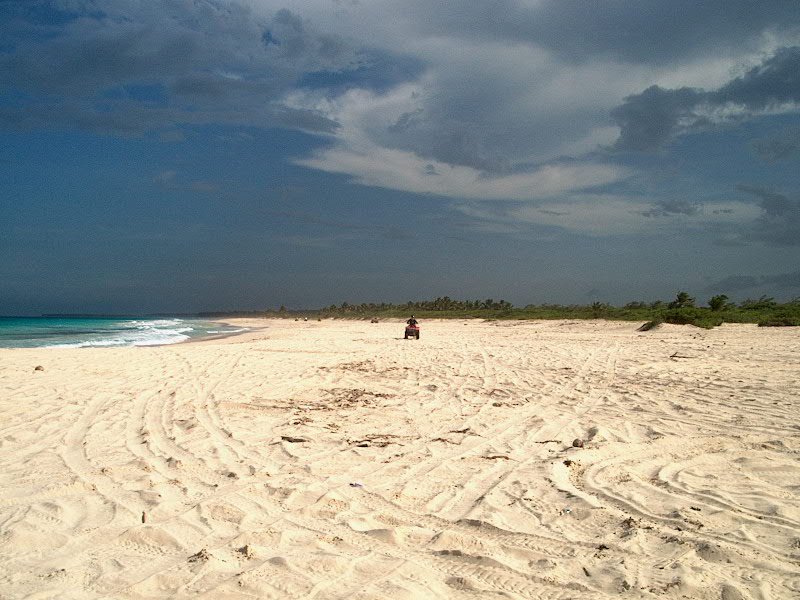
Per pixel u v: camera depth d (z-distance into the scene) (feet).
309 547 13.44
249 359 58.34
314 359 59.41
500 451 22.82
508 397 35.58
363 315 291.79
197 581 11.58
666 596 11.07
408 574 11.94
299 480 18.80
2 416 28.40
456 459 21.57
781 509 15.64
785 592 11.12
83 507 16.14
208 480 18.93
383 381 42.98
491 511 15.92
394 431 26.55
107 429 26.43
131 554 13.03
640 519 15.20
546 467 20.08
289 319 345.51
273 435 25.57
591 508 15.93
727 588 11.14
